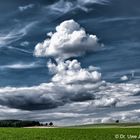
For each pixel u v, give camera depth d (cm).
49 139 4434
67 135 5059
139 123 13875
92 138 4591
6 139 4403
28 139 4412
